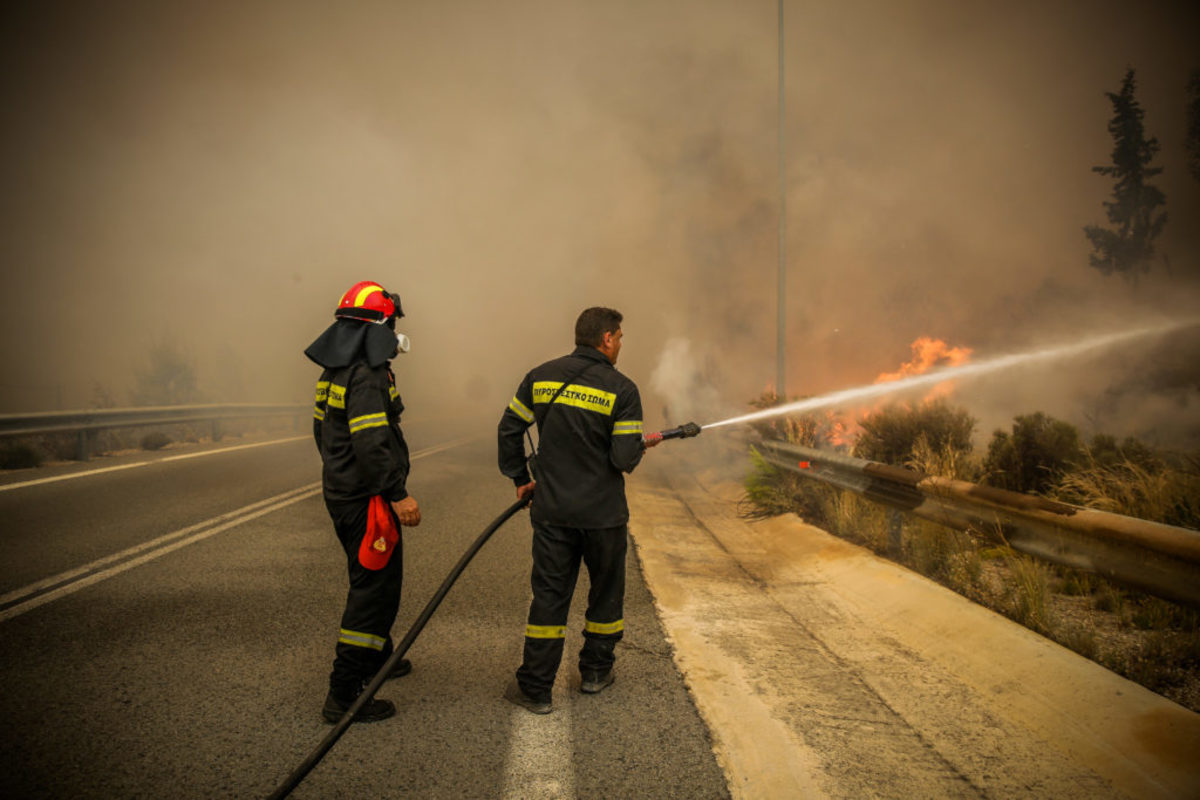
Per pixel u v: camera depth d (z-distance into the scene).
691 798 2.53
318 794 2.45
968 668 3.67
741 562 6.32
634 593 5.00
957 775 2.73
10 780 2.43
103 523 6.31
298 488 8.47
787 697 3.40
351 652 2.96
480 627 4.19
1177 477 5.08
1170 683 3.19
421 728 2.97
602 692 3.39
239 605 4.33
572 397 3.26
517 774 2.64
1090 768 2.77
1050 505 3.86
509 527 6.93
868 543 5.95
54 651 3.54
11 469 9.25
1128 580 3.40
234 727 2.89
